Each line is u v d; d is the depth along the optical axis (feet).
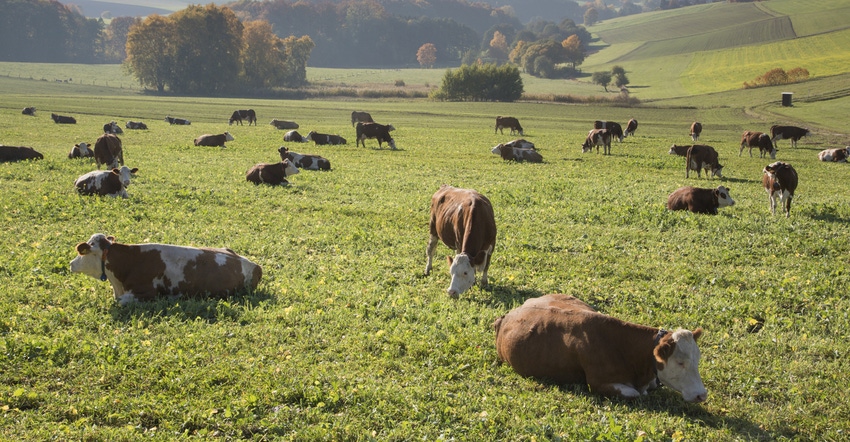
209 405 24.48
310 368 28.12
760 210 69.51
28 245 44.80
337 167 99.71
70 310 33.27
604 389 26.61
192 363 27.55
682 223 61.87
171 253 35.81
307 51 519.19
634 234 57.26
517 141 131.34
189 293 36.06
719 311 37.50
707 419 25.22
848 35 510.99
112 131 150.30
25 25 639.35
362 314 35.09
